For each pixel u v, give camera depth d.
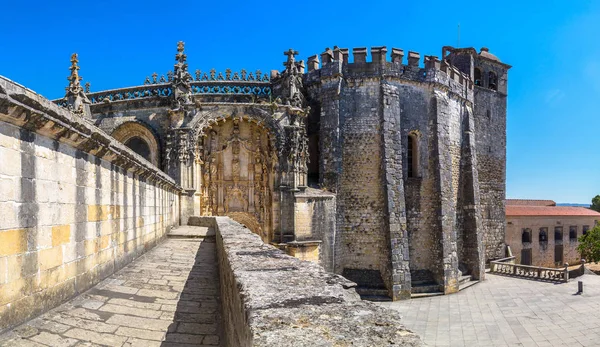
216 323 6.64
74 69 25.25
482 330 21.19
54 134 5.89
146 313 6.80
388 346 2.42
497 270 38.88
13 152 4.96
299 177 27.47
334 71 30.00
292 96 28.23
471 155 35.59
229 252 6.56
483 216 40.31
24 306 5.25
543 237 53.16
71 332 5.40
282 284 4.05
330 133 29.73
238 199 28.33
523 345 19.06
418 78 31.67
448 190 31.50
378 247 28.97
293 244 26.06
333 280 4.30
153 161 28.52
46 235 5.83
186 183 26.33
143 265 11.05
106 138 7.65
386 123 29.45
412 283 29.80
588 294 29.06
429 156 31.61
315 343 2.43
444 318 23.34
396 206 28.48
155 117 28.67
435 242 30.45
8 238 4.87
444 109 32.38
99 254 8.24
